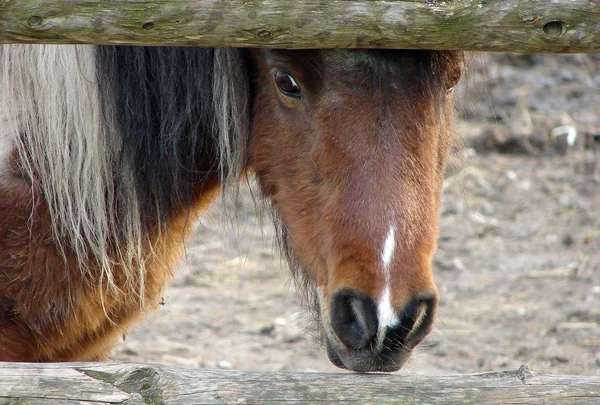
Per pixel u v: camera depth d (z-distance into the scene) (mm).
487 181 15250
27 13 4023
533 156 16250
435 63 4832
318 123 4852
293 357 9922
